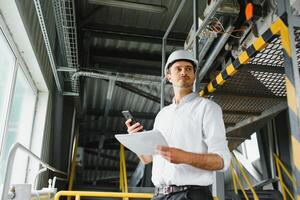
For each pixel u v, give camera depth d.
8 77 2.70
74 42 2.96
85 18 4.34
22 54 2.86
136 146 1.29
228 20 2.27
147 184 4.93
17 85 3.13
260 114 2.59
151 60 5.10
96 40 4.79
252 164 4.79
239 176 4.89
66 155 4.86
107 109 5.53
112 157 7.29
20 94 3.38
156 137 1.20
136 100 5.89
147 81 4.16
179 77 1.49
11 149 1.43
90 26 4.50
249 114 2.61
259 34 1.93
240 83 2.18
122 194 2.05
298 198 1.18
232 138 3.01
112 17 4.46
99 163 7.52
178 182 1.30
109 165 7.65
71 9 2.45
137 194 2.05
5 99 2.65
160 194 1.37
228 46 2.34
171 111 1.51
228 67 1.97
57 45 3.53
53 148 4.25
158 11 4.07
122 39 4.62
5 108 2.63
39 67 3.13
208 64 2.48
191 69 1.52
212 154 1.20
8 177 1.37
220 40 2.32
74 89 4.17
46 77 3.54
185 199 1.27
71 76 3.74
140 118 6.36
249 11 1.92
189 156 1.17
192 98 1.47
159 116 1.60
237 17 2.16
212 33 2.37
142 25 4.62
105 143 6.86
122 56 5.03
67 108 4.91
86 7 4.23
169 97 5.34
